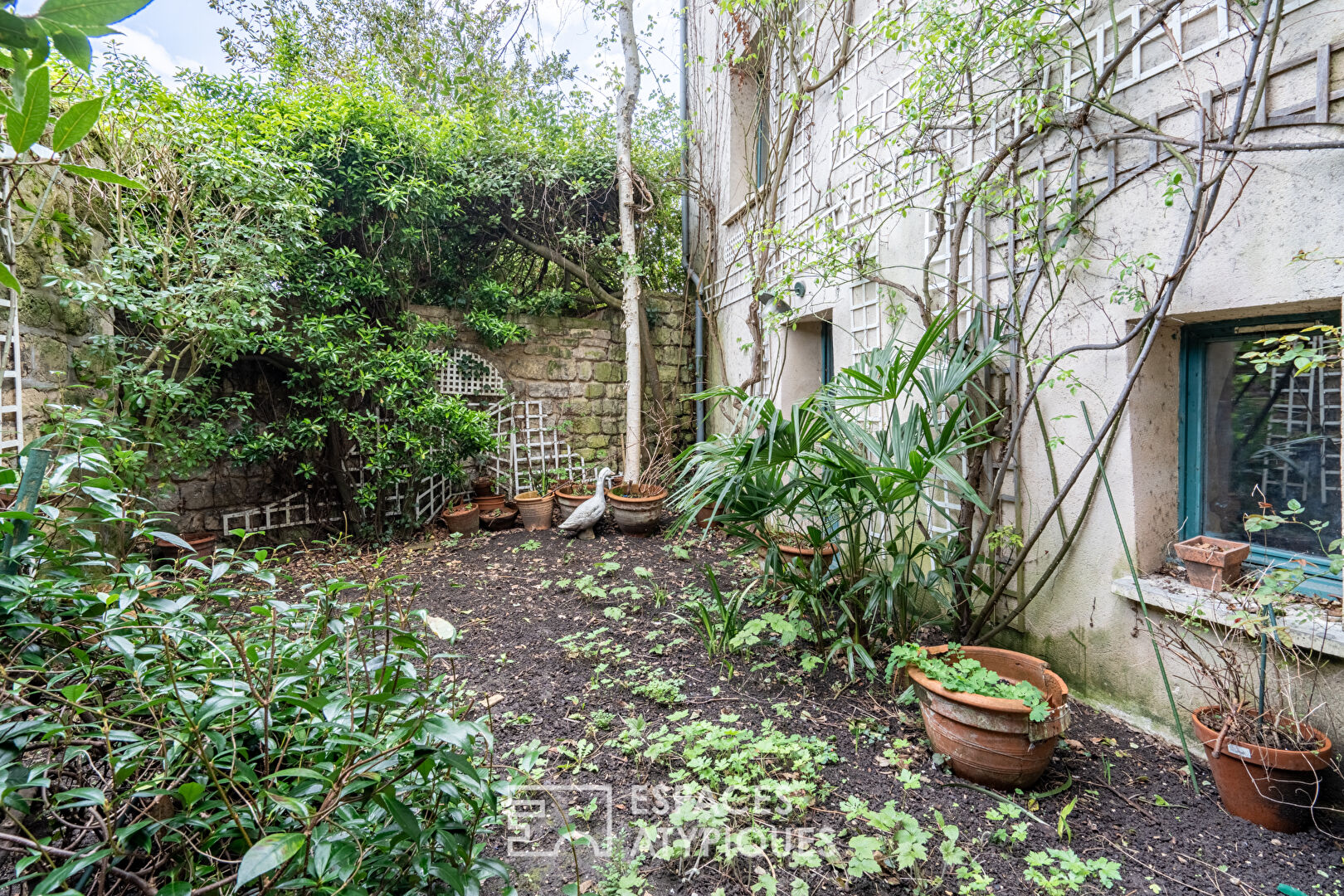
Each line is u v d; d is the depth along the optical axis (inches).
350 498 204.8
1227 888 59.8
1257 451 83.0
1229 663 72.3
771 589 123.1
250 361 194.9
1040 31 94.5
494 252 243.8
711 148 234.8
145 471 138.0
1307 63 68.2
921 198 127.0
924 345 88.0
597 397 247.3
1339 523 74.6
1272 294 72.3
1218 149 70.0
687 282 262.2
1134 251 86.4
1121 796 73.7
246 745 46.6
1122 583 87.6
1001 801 71.7
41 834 45.1
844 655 107.0
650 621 125.4
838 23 157.6
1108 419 82.7
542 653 111.1
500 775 73.2
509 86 243.9
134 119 131.3
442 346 218.1
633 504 192.4
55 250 109.2
